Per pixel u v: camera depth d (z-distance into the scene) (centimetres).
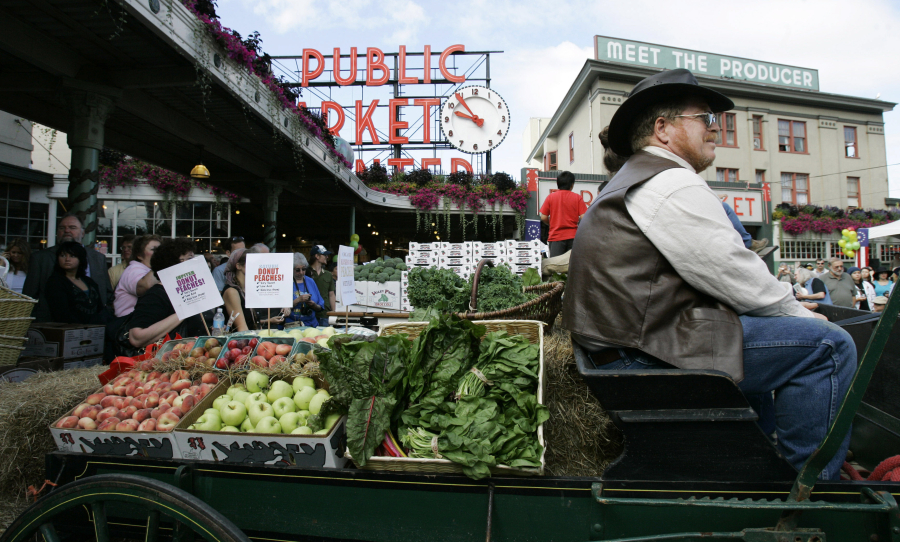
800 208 2088
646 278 155
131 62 589
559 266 376
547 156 2623
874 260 1270
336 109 1889
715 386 136
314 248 732
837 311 298
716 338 147
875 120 2323
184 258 329
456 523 147
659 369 142
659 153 176
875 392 223
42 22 496
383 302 721
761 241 295
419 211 1492
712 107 183
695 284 152
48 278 408
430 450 153
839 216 2111
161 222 1340
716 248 145
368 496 152
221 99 713
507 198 1467
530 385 171
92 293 422
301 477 156
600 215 168
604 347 162
